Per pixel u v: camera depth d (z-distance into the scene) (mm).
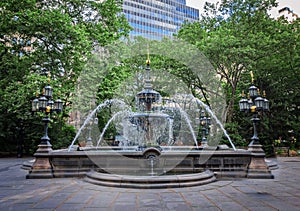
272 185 7438
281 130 23391
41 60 18750
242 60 17641
